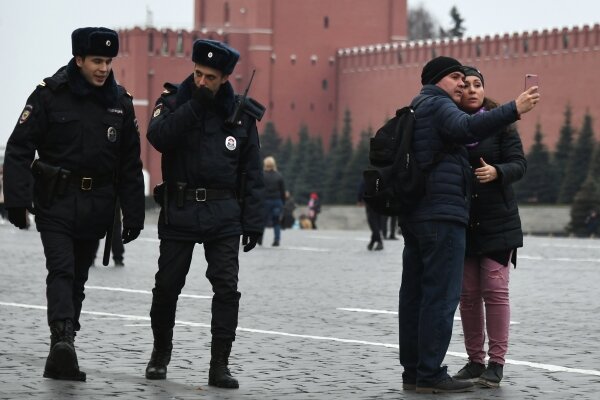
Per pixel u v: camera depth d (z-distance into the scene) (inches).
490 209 509.4
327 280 1028.5
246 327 692.1
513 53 4972.9
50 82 494.3
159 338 500.4
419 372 482.0
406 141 480.4
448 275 480.7
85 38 488.7
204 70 479.5
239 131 491.5
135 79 5807.1
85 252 509.0
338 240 1779.0
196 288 929.5
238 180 496.4
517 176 504.4
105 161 496.7
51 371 486.3
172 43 5861.2
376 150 484.1
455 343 622.8
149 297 859.4
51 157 494.9
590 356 584.4
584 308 806.5
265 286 967.6
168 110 487.8
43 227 492.7
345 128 5349.4
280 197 1595.7
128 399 449.1
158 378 499.8
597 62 4660.4
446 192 479.8
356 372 529.3
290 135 6122.1
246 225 494.9
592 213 3491.6
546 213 3838.6
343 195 5123.0
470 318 519.2
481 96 509.4
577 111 4724.4
